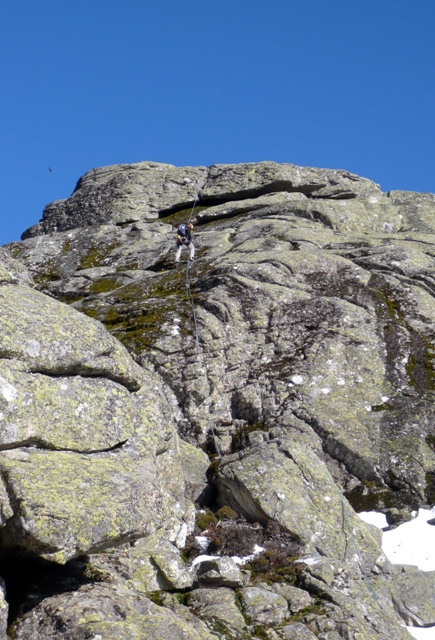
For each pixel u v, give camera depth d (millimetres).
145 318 28188
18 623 12422
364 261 32219
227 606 15336
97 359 15008
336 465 23141
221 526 19078
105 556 15531
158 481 16172
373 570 18453
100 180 50406
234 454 21219
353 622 15375
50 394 14055
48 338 14406
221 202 46719
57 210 49438
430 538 20594
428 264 32219
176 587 15906
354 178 47250
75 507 12617
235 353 26531
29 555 12898
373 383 25578
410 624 17359
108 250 40469
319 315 27938
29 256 41000
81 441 14141
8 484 12453
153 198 46844
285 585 16594
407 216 41594
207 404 25266
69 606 12641
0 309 14352
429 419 24109
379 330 27594
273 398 25000
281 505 19109
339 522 19219
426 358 26609
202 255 35625
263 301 28422
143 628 12547
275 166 46469
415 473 22438
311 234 35875
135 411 15492
